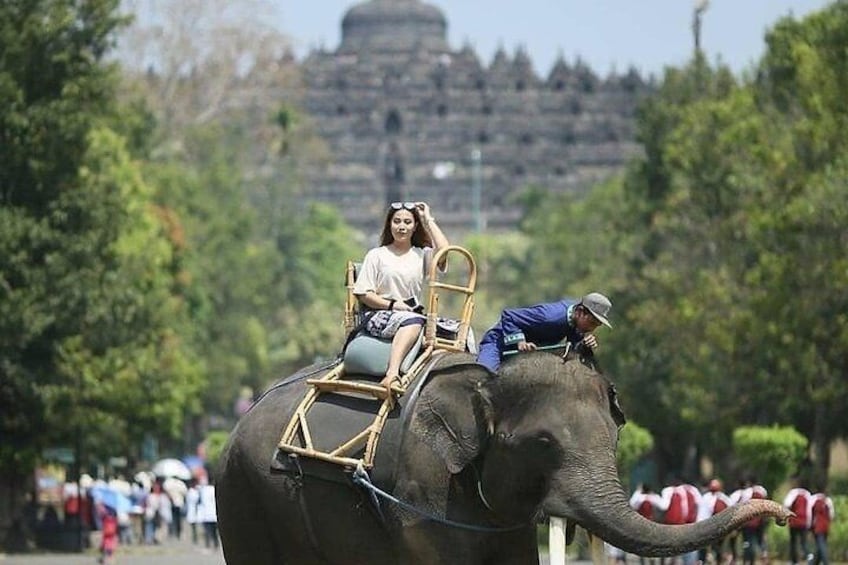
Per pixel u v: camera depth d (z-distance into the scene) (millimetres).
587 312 23375
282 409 24703
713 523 20344
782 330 97312
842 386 97625
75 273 95250
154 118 195625
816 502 74250
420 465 22750
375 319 24266
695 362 115562
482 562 22625
